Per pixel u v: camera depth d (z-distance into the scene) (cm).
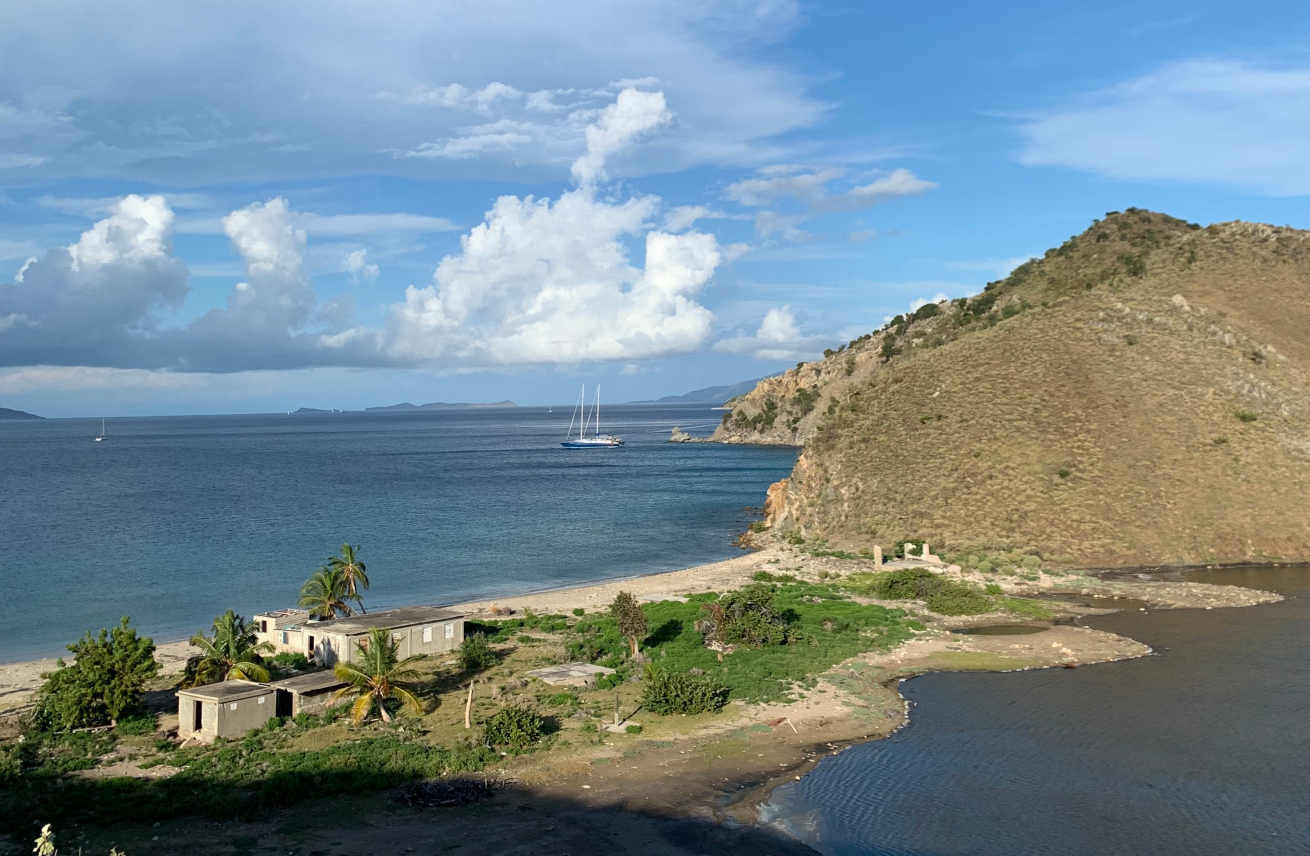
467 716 3778
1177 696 4259
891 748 3606
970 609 6109
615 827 2859
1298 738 3700
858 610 6166
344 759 3322
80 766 3284
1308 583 7038
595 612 6378
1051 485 8662
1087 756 3522
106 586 7756
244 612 6788
